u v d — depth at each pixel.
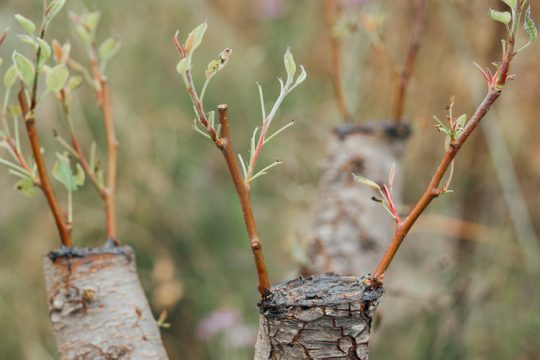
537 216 1.49
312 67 1.81
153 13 1.65
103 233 1.46
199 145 1.63
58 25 1.46
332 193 0.96
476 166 1.46
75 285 0.73
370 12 1.05
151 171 1.52
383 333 1.33
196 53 1.73
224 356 1.30
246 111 1.71
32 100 0.71
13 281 1.42
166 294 1.31
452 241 1.51
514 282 1.36
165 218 1.50
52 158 1.47
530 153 1.49
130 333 0.73
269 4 1.81
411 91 1.38
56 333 0.73
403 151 0.98
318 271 0.94
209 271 1.47
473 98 1.36
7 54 1.47
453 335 1.21
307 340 0.67
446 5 1.31
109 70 1.54
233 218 1.56
